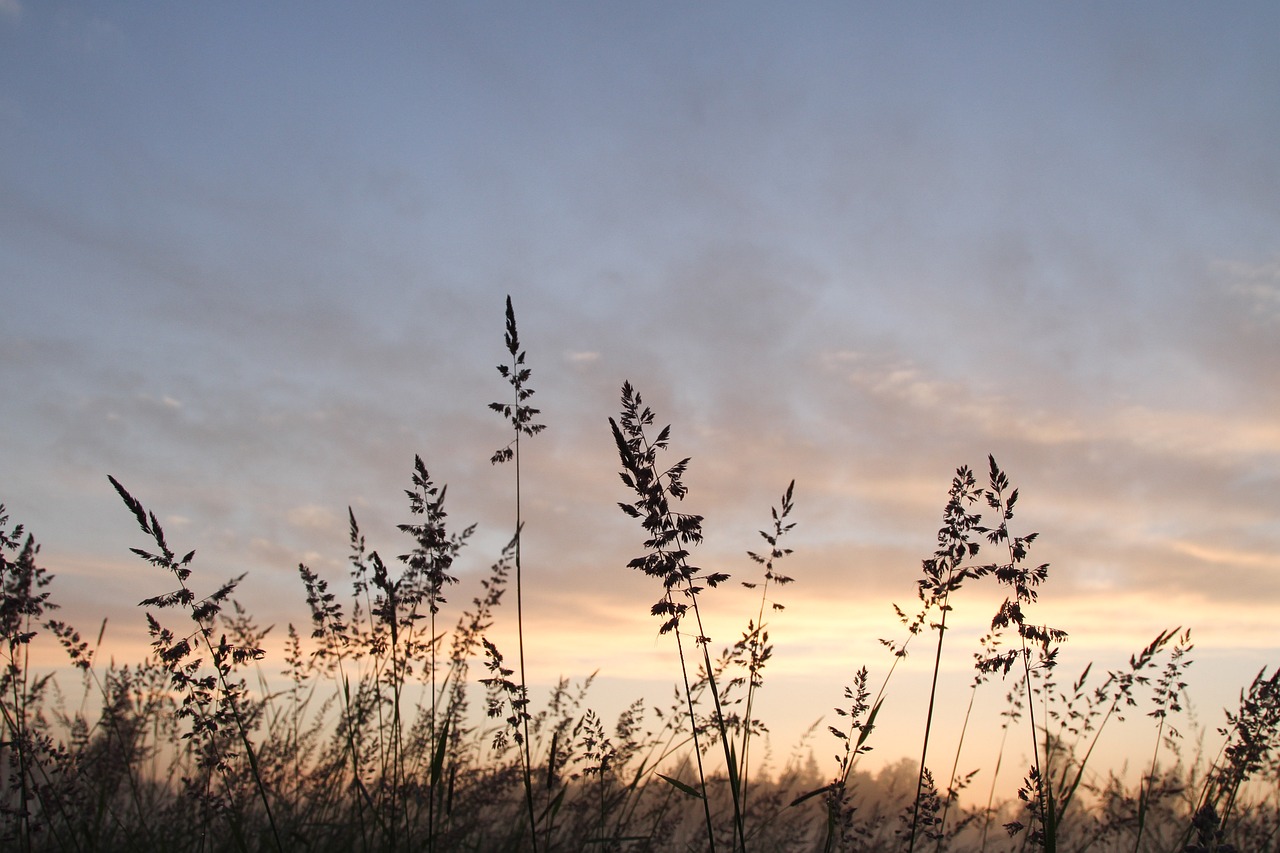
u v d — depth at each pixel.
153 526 4.32
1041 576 4.31
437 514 5.42
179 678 4.42
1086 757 5.25
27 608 4.89
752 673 5.28
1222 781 5.39
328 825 5.98
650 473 3.91
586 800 6.55
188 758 6.41
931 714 4.51
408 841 5.23
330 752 7.01
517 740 4.43
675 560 3.90
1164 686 5.59
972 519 4.45
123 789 6.75
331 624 5.92
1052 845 4.32
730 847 5.88
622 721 6.63
